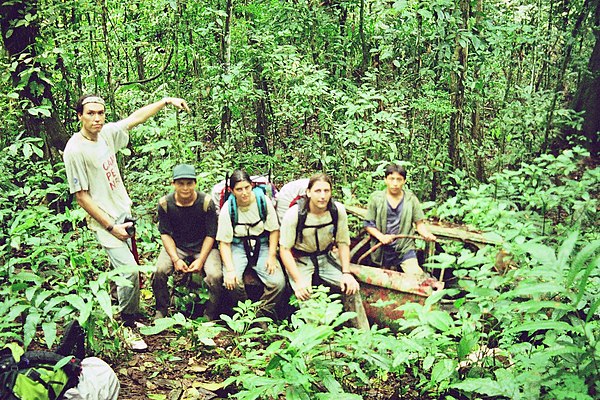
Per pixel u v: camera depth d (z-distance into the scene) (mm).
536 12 10586
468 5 7578
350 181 7367
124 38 8789
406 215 5340
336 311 3664
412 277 4965
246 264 5059
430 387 3801
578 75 10242
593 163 9367
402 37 8117
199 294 5098
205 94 7727
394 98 7547
